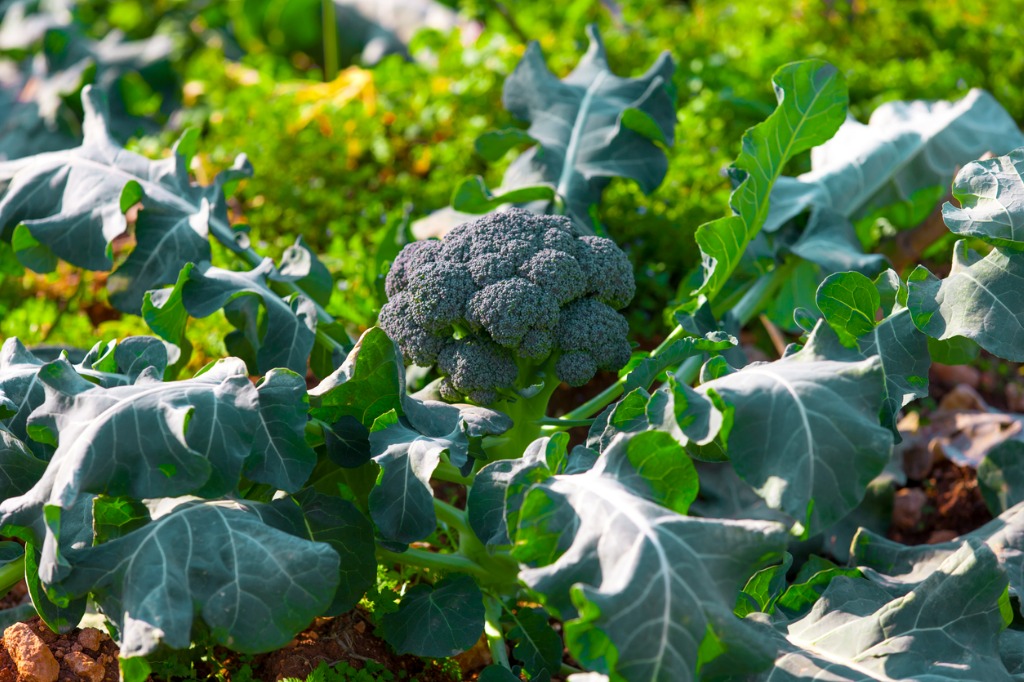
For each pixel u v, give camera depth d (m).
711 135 4.24
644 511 1.77
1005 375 3.88
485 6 5.47
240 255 3.00
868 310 2.31
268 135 4.43
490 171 4.36
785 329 3.47
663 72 3.46
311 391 2.18
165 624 1.77
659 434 1.90
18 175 3.02
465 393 2.46
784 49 4.77
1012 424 3.33
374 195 4.30
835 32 5.22
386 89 4.80
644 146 3.29
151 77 6.49
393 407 2.26
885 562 2.46
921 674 1.88
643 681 1.62
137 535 1.92
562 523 1.84
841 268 3.02
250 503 2.10
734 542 1.75
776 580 2.43
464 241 2.53
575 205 3.18
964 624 1.95
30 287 3.98
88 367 2.27
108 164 2.97
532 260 2.44
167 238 2.83
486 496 2.09
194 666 2.23
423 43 5.43
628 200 3.94
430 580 2.66
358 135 4.56
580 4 5.39
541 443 2.06
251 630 1.82
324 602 1.86
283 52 6.77
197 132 3.09
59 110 5.96
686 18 5.50
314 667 2.25
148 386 2.03
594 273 2.53
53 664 2.07
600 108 3.39
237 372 2.06
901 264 3.85
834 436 1.82
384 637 2.28
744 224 2.71
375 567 2.21
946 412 3.51
